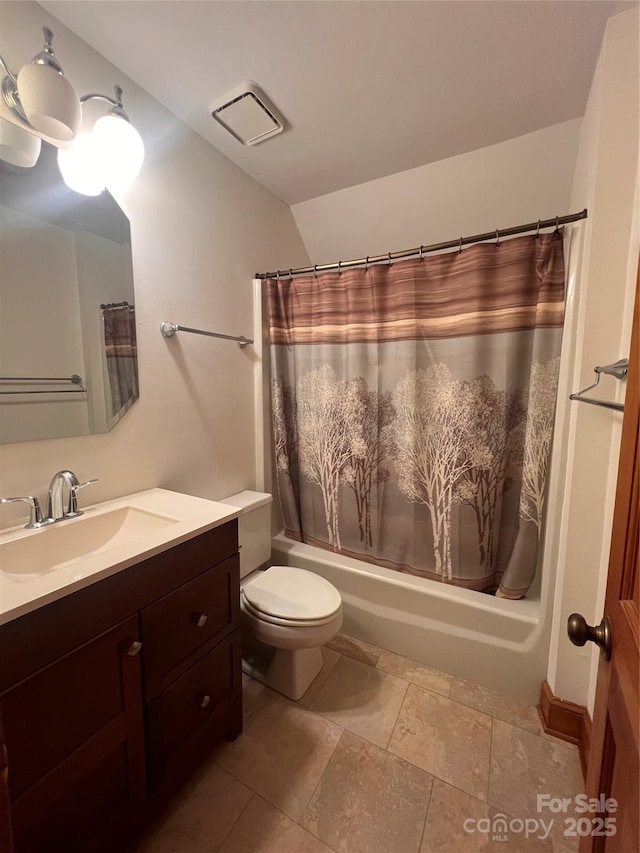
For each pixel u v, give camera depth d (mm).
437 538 1688
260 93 1331
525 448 1476
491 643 1508
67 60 1100
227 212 1724
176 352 1513
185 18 1060
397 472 1763
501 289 1465
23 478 1069
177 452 1544
